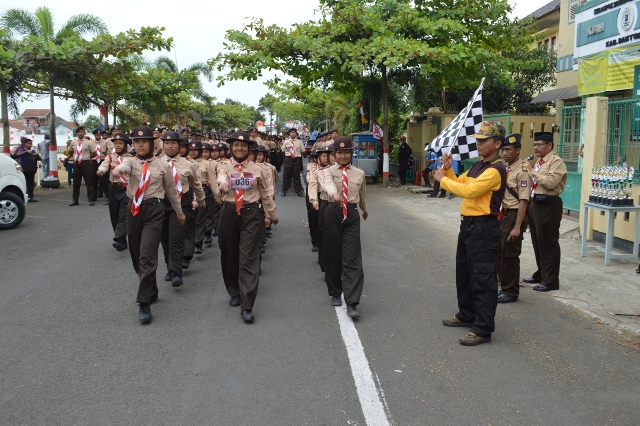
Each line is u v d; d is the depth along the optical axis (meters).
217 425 3.73
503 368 4.66
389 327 5.64
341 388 4.27
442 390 4.25
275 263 8.55
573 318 5.94
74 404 4.00
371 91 21.72
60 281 7.29
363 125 24.94
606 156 9.66
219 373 4.53
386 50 16.03
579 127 11.67
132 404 4.00
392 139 25.33
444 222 12.35
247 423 3.76
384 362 4.77
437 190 16.81
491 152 5.25
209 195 9.85
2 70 15.32
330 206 6.19
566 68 15.27
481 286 5.16
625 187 8.30
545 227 6.80
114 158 9.20
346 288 5.96
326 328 5.61
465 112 5.75
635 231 8.25
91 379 4.40
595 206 8.32
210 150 10.21
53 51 15.41
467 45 17.33
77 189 14.73
